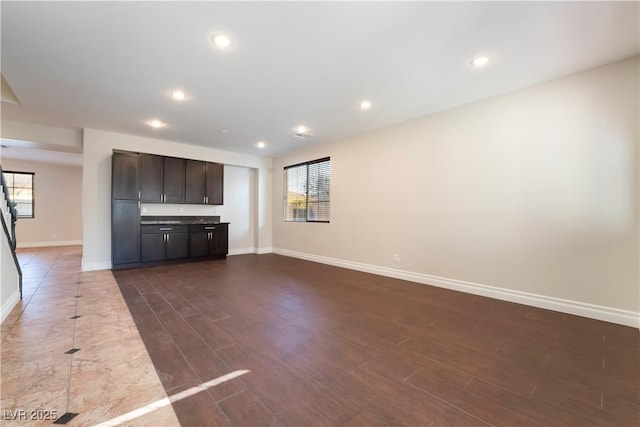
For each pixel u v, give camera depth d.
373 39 2.16
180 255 5.26
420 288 3.61
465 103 3.40
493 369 1.73
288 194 6.49
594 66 2.54
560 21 1.94
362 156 4.68
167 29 2.04
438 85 2.92
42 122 4.13
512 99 3.05
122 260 4.61
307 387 1.54
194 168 5.55
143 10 1.84
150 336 2.16
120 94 3.15
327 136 4.86
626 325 2.40
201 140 5.12
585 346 2.03
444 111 3.62
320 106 3.49
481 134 3.29
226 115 3.81
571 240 2.69
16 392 1.47
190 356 1.87
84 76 2.74
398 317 2.60
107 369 1.70
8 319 2.48
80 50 2.30
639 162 2.37
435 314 2.68
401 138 4.11
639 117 2.37
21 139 4.16
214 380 1.60
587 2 1.75
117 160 4.56
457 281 3.51
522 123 2.98
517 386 1.56
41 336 2.14
